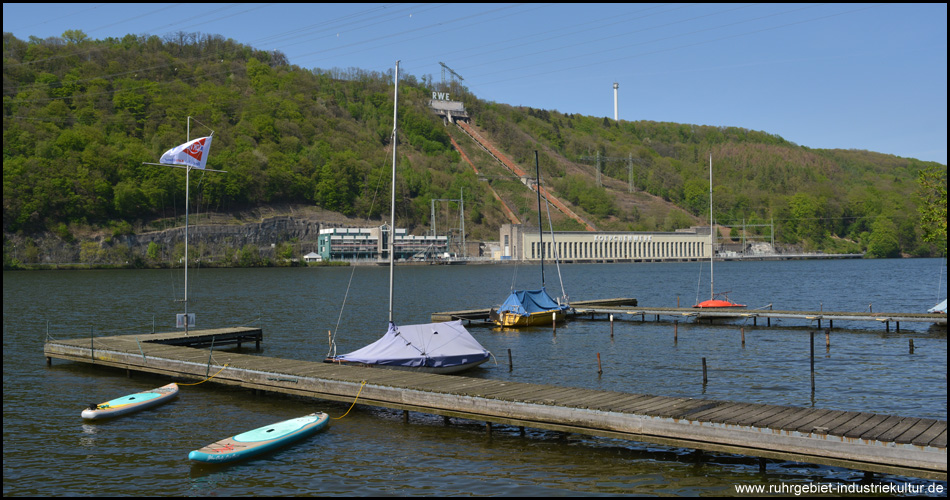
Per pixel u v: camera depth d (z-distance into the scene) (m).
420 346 39.47
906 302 100.06
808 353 49.78
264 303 100.44
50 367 43.88
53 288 137.88
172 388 35.44
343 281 174.25
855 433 21.88
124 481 23.50
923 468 20.59
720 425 23.58
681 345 54.38
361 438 27.98
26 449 26.80
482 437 28.03
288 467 24.75
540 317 68.56
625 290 135.88
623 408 25.67
